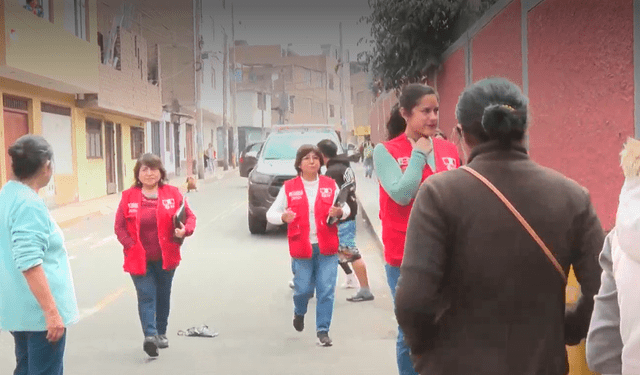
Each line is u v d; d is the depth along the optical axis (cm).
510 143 239
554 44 787
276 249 1252
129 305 817
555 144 792
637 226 198
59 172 2189
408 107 389
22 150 357
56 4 1966
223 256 1177
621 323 207
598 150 678
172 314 762
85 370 565
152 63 3152
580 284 239
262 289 896
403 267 234
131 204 590
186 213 606
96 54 2219
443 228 231
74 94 2300
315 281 642
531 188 233
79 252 1259
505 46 980
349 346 625
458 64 1307
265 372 554
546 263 228
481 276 228
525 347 227
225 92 5062
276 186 1420
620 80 629
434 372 236
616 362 217
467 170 238
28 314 355
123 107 2578
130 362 587
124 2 2764
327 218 613
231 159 6306
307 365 570
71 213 1905
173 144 4078
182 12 3647
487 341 228
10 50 1598
